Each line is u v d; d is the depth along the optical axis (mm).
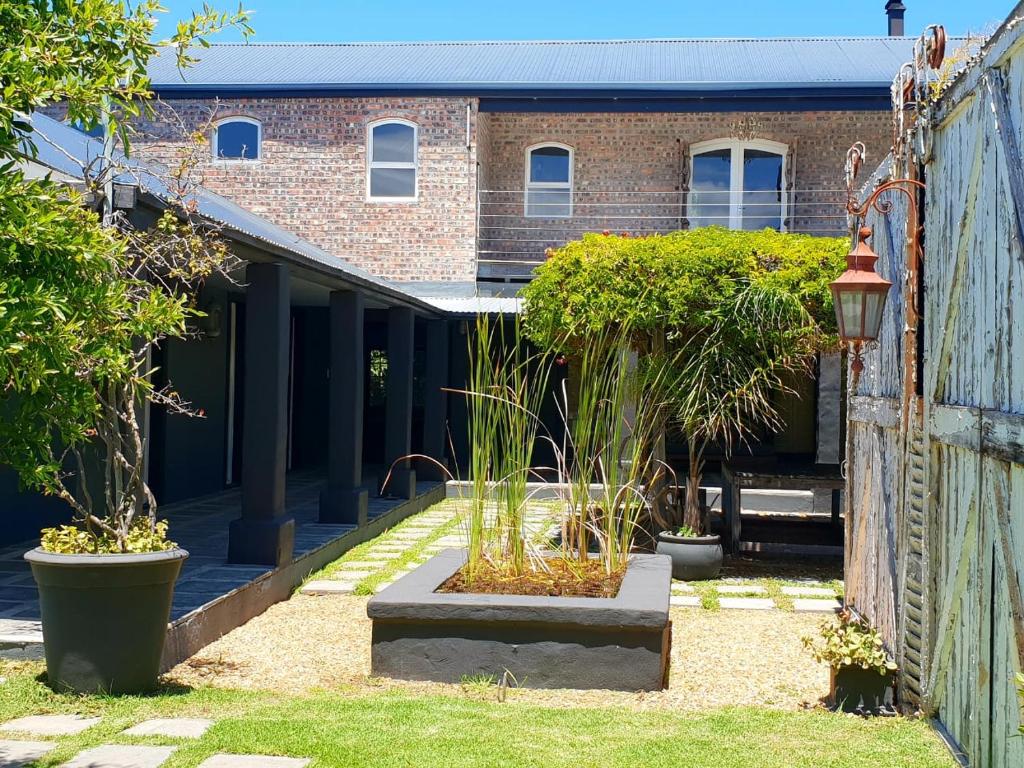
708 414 9352
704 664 6492
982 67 4098
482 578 6551
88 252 3869
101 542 5312
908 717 5062
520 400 7551
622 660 5727
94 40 4137
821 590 9078
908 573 5148
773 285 9008
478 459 6797
